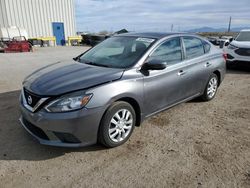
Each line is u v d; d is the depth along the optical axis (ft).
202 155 11.65
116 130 11.97
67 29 105.29
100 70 12.55
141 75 12.70
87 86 10.96
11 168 10.43
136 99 12.48
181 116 16.16
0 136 12.98
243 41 32.40
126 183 9.67
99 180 9.82
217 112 17.02
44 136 11.25
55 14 100.27
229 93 21.72
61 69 13.28
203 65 17.15
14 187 9.34
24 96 11.96
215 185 9.61
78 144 10.97
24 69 33.76
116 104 11.67
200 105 18.28
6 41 69.05
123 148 12.17
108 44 15.76
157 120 15.43
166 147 12.32
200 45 17.51
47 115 10.52
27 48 66.49
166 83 14.12
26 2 92.02
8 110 16.57
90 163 10.92
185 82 15.65
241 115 16.56
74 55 54.34
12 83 24.77
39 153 11.56
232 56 31.45
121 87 11.69
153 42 14.07
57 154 11.51
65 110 10.48
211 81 18.70
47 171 10.31
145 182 9.75
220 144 12.67
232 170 10.53
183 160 11.23
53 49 75.20
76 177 9.98
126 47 14.44
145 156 11.52
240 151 12.02
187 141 12.95
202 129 14.37
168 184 9.64
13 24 90.53
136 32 16.65
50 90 10.87
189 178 10.00
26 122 12.16
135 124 13.39
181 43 15.71
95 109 10.85
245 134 13.83
